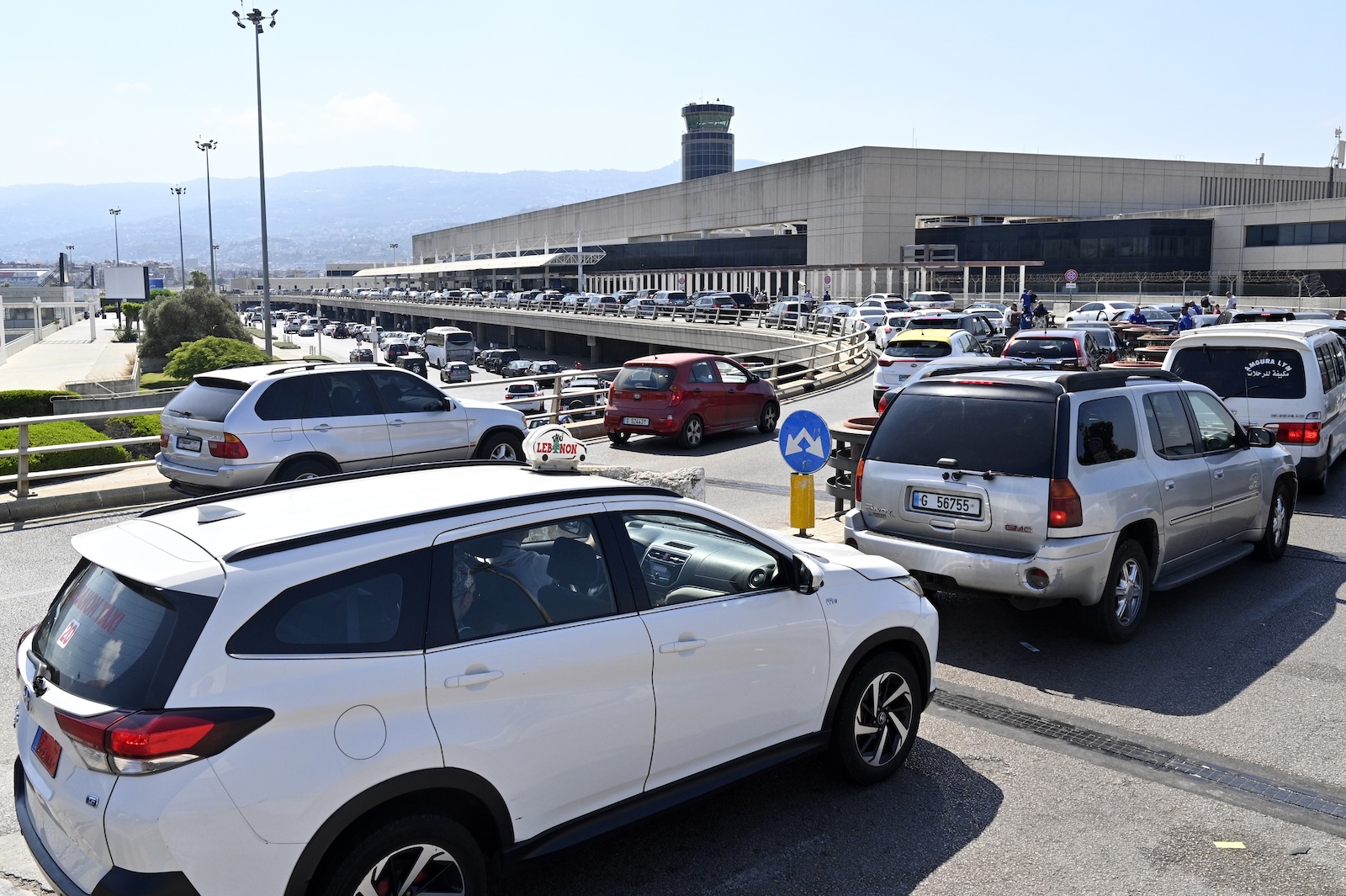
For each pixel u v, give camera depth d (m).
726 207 100.38
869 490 7.43
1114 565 6.97
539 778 3.70
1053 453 6.63
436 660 3.46
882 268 59.03
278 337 129.38
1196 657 6.98
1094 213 86.94
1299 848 4.50
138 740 2.96
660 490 4.34
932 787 5.10
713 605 4.29
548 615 3.80
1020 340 19.17
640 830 4.69
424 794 3.46
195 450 10.87
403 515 3.62
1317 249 66.06
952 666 6.91
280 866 3.11
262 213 50.78
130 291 113.88
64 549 10.00
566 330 80.19
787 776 5.25
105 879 2.98
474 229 178.00
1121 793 5.04
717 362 17.92
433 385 12.27
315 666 3.23
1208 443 8.14
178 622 3.12
